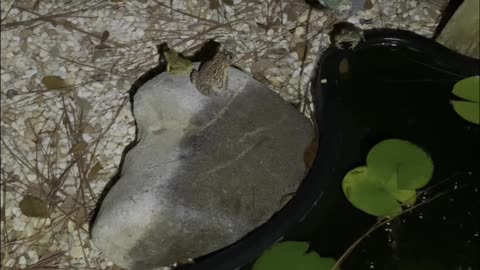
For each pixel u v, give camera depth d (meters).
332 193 1.50
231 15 1.72
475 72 1.57
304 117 1.57
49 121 1.64
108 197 1.51
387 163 1.48
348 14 1.69
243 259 1.46
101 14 1.73
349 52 1.59
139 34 1.71
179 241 1.48
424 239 1.47
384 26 1.68
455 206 1.49
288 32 1.69
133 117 1.64
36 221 1.57
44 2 1.74
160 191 1.48
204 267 1.46
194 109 1.54
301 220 1.48
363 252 1.47
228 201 1.49
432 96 1.57
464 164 1.52
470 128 1.55
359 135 1.54
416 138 1.54
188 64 1.56
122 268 1.52
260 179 1.51
